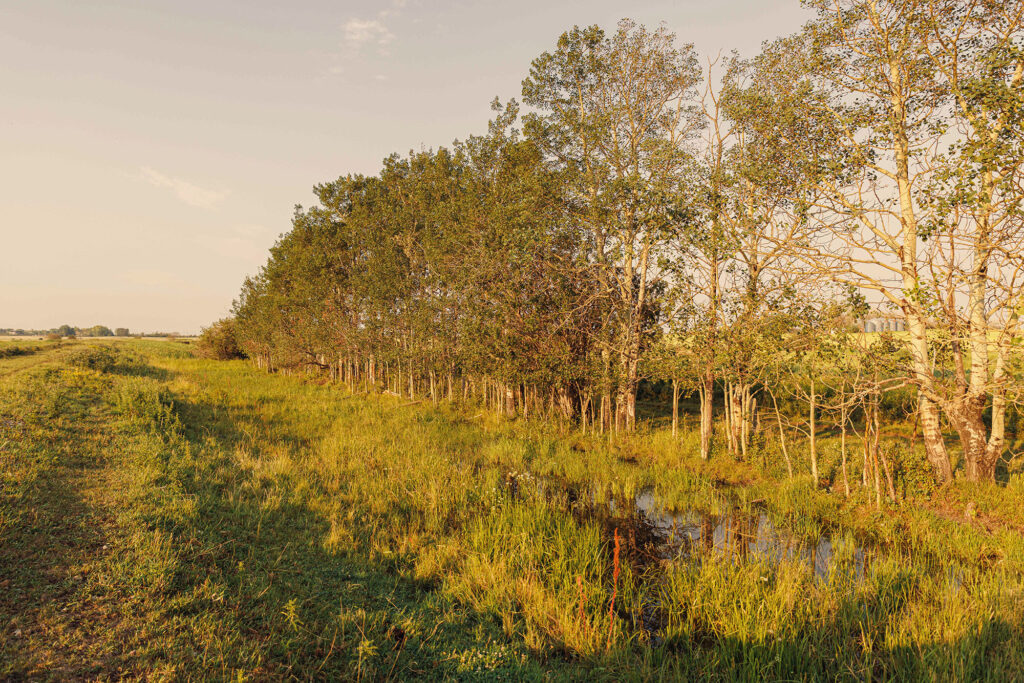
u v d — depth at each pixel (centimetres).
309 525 891
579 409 2370
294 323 4109
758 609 641
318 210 3234
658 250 1548
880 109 1269
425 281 2620
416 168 2692
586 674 557
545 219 1731
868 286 1203
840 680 543
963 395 1174
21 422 1142
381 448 1529
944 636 593
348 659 521
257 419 1962
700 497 1204
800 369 1305
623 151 1844
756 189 1377
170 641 486
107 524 722
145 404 1588
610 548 906
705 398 1539
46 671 431
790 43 1371
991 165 984
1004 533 924
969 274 1068
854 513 1074
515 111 2161
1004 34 1116
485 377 2238
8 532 649
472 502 1104
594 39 1873
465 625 639
